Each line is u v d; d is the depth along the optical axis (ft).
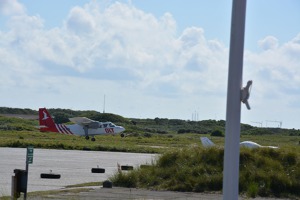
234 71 33.81
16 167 129.39
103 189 87.66
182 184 90.84
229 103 33.88
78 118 342.23
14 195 51.19
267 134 522.88
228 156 33.73
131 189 89.20
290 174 92.17
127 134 436.76
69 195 77.77
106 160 168.45
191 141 338.95
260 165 94.99
